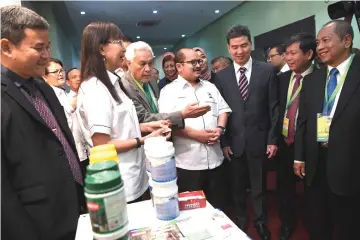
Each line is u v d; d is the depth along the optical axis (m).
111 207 0.64
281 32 5.39
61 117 1.16
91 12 6.58
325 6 4.30
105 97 1.15
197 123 1.73
